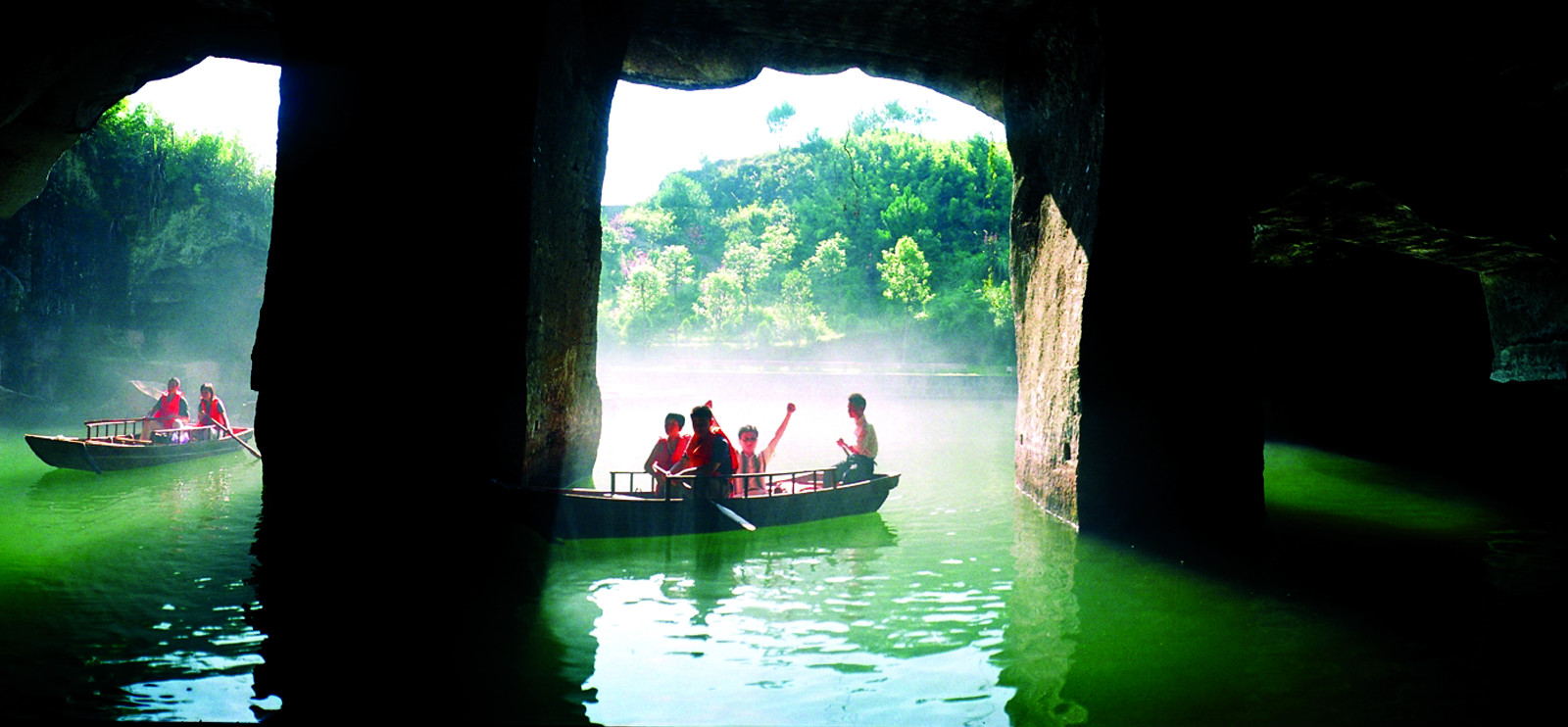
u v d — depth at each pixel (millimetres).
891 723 5125
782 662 6059
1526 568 8492
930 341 52094
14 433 19797
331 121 9828
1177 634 6656
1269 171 10711
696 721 5117
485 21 9492
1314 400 20109
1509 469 15023
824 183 80938
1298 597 7582
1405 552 9141
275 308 9750
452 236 9547
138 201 28859
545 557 8688
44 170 14094
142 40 12602
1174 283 9891
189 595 7352
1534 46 8617
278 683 5566
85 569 8070
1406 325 19156
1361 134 10445
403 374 9609
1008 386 35969
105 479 12859
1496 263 14227
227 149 32969
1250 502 10094
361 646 6254
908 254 55000
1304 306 20141
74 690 5406
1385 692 5617
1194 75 9750
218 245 32469
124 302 28625
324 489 9648
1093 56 9820
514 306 9367
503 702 5355
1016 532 9945
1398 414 19188
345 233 9750
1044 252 11570
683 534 9414
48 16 11141
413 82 9672
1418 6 8836
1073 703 5449
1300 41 9727
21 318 24141
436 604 7246
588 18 10852
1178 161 9766
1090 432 9836
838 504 10430
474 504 9344
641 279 55156
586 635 6547
